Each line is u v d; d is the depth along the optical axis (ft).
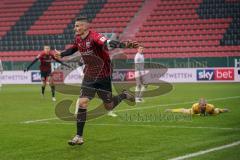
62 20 356.38
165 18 336.29
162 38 323.78
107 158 65.92
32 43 346.33
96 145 76.02
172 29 327.88
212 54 307.17
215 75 275.39
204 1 337.72
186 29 325.83
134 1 355.36
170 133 87.71
